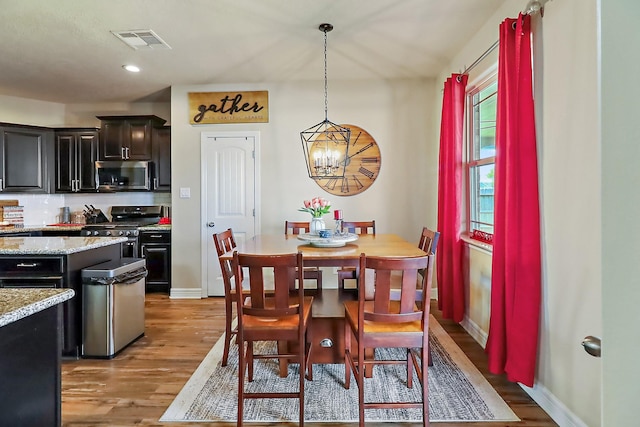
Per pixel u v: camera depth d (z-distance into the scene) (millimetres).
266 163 4531
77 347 2840
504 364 2402
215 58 3699
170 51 3512
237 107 4527
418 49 3535
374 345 1947
